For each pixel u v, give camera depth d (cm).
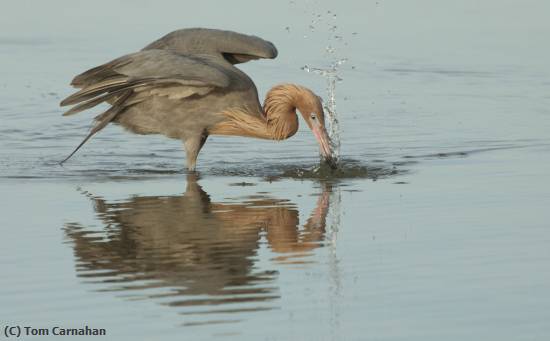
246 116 1531
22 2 2959
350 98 2073
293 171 1541
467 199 1329
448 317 901
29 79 2181
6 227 1215
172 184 1457
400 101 2045
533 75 2239
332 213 1270
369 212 1273
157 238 1166
